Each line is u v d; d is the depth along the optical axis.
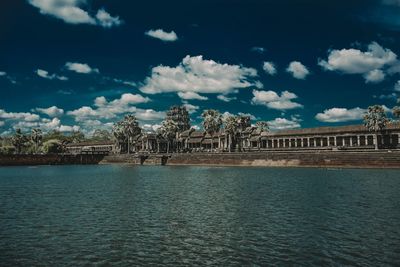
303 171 86.25
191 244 23.14
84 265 19.64
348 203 37.25
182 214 32.72
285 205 36.72
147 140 185.50
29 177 82.94
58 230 27.22
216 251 21.64
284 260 19.92
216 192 48.03
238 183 59.53
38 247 22.91
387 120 112.88
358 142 123.38
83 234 25.94
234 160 122.62
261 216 31.33
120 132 192.75
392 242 22.97
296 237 24.39
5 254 21.55
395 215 30.91
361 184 54.28
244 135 158.75
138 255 21.12
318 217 30.52
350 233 25.17
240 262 19.72
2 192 51.56
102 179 74.00
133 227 27.86
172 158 143.50
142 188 54.56
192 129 191.12
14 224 29.41
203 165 131.25
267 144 149.12
